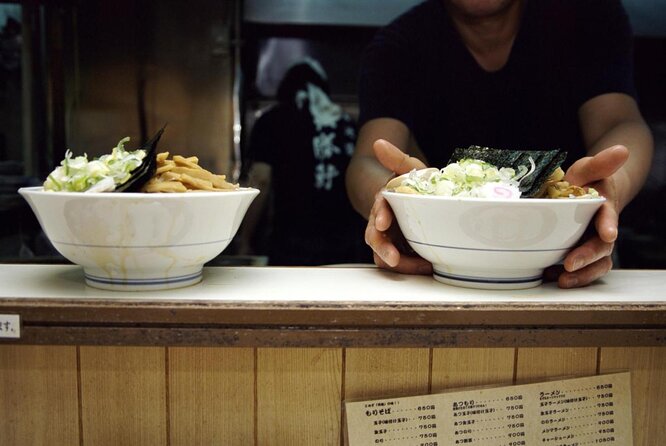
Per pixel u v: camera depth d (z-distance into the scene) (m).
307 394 1.03
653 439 1.08
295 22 2.76
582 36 2.23
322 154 2.83
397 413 1.02
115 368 1.01
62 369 1.01
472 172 1.00
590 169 1.06
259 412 1.03
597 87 2.24
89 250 0.91
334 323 0.89
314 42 2.79
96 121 2.78
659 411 1.07
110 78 2.75
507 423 1.04
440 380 1.04
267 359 1.02
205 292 0.96
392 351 1.02
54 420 1.02
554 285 1.06
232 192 0.93
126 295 0.93
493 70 2.29
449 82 2.32
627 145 1.90
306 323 0.89
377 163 2.02
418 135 2.38
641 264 2.80
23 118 2.72
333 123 2.82
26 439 1.03
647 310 0.91
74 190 0.92
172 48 2.75
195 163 1.02
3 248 2.65
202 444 1.04
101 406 1.02
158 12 2.72
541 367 1.05
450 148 2.37
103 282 0.96
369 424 1.02
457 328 0.90
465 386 1.04
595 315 0.91
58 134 2.76
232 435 1.04
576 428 1.05
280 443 1.04
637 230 2.81
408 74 2.33
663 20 2.72
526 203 0.90
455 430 1.03
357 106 2.83
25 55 2.67
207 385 1.02
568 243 0.97
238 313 0.88
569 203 0.91
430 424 1.03
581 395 1.05
